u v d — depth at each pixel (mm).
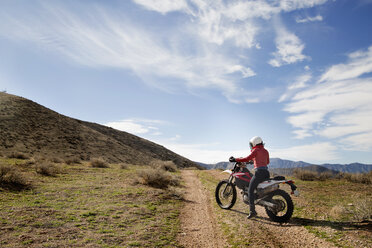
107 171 16297
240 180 6375
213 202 8508
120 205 7273
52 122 57750
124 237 4758
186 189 11570
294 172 13648
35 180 10562
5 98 59312
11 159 20125
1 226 4789
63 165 18281
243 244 4594
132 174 15094
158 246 4449
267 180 5758
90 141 56469
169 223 5949
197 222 6215
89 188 9586
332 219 5641
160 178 12000
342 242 4297
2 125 45188
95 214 6184
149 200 8258
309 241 4539
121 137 86688
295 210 6570
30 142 43219
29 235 4465
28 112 56812
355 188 9820
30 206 6465
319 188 10109
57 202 7156
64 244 4188
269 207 5637
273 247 4414
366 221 5250
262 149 6105
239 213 6691
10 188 8383
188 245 4648
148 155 75250
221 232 5379
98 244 4301
